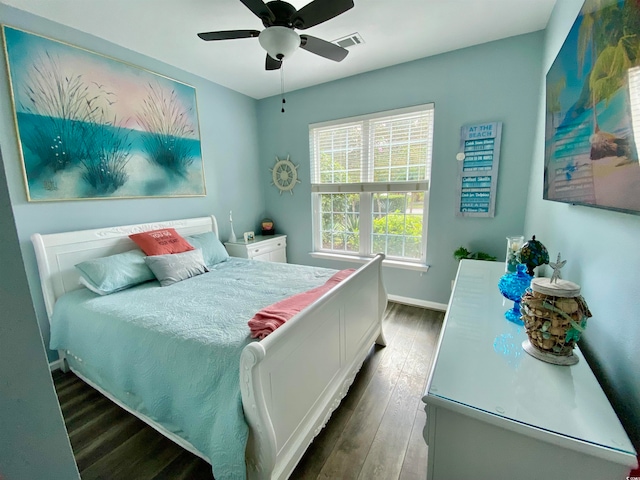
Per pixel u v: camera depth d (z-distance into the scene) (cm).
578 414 73
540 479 74
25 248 200
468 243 286
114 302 184
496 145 256
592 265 108
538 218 211
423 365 218
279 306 153
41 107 200
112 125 238
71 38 212
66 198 215
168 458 147
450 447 83
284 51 175
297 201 385
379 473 136
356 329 196
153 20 205
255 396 99
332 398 157
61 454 45
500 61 246
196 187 313
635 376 74
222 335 134
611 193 79
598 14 88
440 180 289
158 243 248
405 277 328
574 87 110
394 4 194
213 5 190
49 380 43
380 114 305
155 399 136
